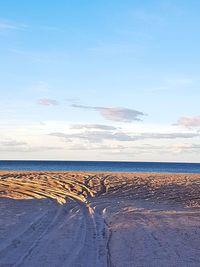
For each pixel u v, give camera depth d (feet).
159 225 49.60
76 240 40.47
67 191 92.63
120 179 119.14
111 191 94.43
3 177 122.01
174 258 32.83
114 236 42.68
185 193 93.50
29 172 145.89
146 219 54.90
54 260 32.19
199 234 43.52
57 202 74.02
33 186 100.37
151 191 95.86
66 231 45.32
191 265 30.63
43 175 129.49
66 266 30.45
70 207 67.46
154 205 74.90
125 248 36.73
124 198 84.28
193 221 53.21
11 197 79.51
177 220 53.98
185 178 128.26
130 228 47.44
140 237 41.83
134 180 117.19
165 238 41.27
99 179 117.50
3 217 53.67
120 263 31.42
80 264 31.22
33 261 31.63
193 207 73.51
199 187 104.27
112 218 56.08
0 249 35.60
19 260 31.86
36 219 53.36
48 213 59.36
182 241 39.68
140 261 31.96
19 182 108.47
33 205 68.33
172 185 107.34
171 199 84.48
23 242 38.83
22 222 50.52
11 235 41.98
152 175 139.54
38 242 38.96
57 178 119.03
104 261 32.17
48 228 46.98
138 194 90.84
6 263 30.83
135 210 65.72
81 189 96.32
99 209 66.13
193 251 35.37
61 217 55.93
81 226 49.03
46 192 89.56
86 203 73.87
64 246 37.52
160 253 34.63
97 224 50.80
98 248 37.01
